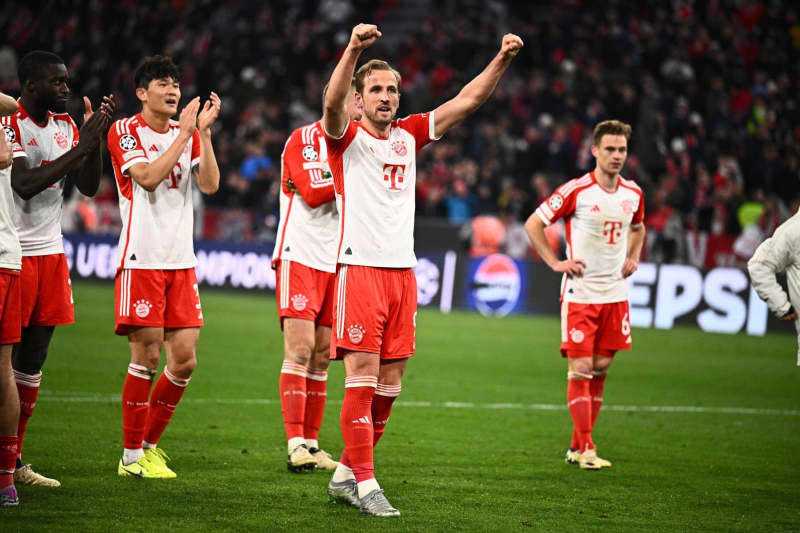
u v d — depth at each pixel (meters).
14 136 18.83
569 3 89.81
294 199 22.44
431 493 19.45
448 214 70.44
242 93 84.06
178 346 20.44
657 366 41.34
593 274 23.67
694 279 55.50
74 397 28.83
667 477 21.83
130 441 19.95
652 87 78.31
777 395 34.94
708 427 28.52
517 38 17.73
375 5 96.94
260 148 76.25
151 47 92.25
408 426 26.98
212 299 60.81
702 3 90.19
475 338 47.81
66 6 95.44
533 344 46.31
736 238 64.06
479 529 16.75
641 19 89.44
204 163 20.94
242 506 17.78
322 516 17.25
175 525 16.33
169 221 20.28
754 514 18.62
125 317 19.83
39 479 18.92
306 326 21.66
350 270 17.73
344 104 16.84
